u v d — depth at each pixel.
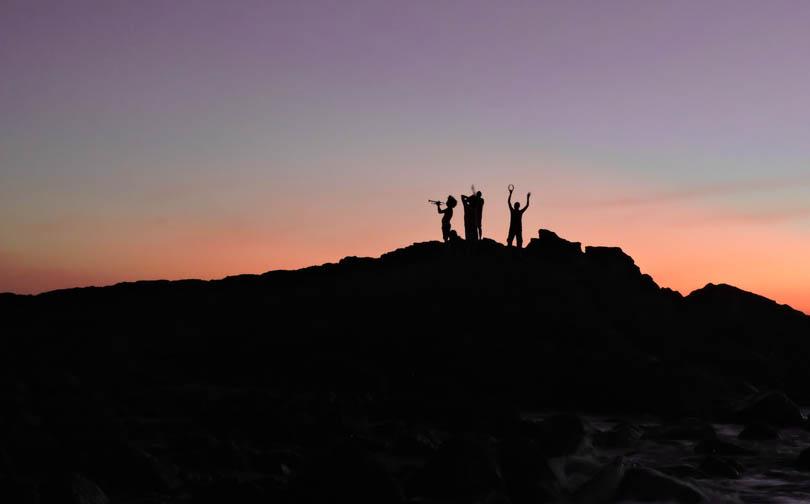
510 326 23.38
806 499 10.77
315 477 9.62
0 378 17.16
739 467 12.61
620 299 26.17
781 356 25.23
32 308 28.94
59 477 9.58
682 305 28.28
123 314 27.16
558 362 21.48
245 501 9.55
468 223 27.59
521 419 15.73
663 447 14.71
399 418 16.72
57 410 14.05
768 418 18.33
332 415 15.53
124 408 17.14
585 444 13.55
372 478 9.57
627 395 20.30
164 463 11.44
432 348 22.25
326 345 22.95
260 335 23.97
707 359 24.03
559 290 25.14
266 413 15.44
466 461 10.29
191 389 19.61
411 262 29.78
